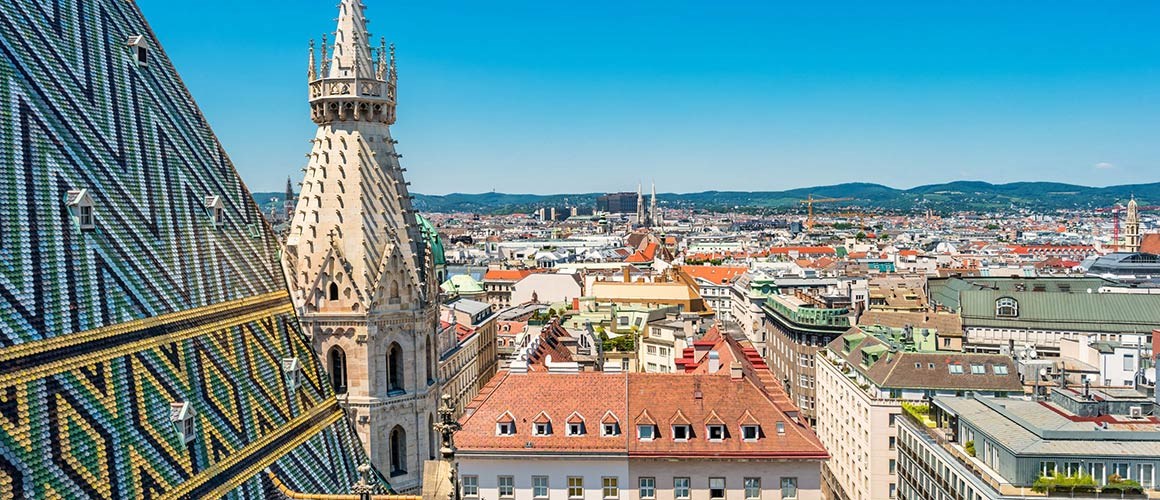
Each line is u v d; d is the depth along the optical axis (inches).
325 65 2583.7
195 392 1839.3
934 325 7377.0
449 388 6796.3
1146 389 4662.9
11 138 1657.2
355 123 2588.6
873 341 6190.9
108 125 1975.9
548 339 6437.0
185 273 2006.6
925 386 5334.6
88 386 1573.6
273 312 2317.9
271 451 2003.0
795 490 3486.7
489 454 3508.9
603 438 3540.8
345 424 2405.3
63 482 1437.0
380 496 2032.5
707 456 3472.0
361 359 2559.1
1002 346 7170.3
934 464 4345.5
